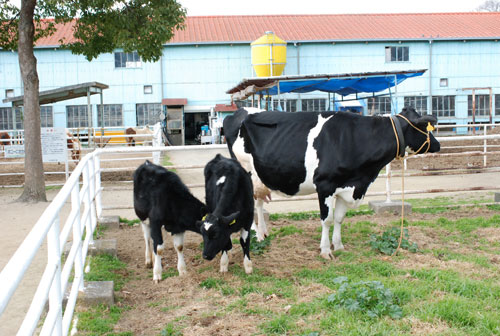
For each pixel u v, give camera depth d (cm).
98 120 3000
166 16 1277
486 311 432
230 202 539
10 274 213
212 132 2820
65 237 393
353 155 627
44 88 2941
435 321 414
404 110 657
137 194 591
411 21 3397
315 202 1081
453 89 3098
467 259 601
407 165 1664
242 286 534
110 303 489
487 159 1758
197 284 554
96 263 621
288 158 657
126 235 799
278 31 3161
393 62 3072
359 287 473
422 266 581
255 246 668
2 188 1388
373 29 3203
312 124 659
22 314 473
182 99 2992
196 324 443
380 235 727
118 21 1281
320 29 3200
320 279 543
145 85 3011
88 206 651
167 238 763
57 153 1390
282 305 477
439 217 859
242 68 3038
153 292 539
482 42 3088
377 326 408
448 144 2167
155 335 426
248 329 426
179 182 576
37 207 1050
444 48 3077
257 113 726
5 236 788
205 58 3027
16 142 2070
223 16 3484
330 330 409
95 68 2970
